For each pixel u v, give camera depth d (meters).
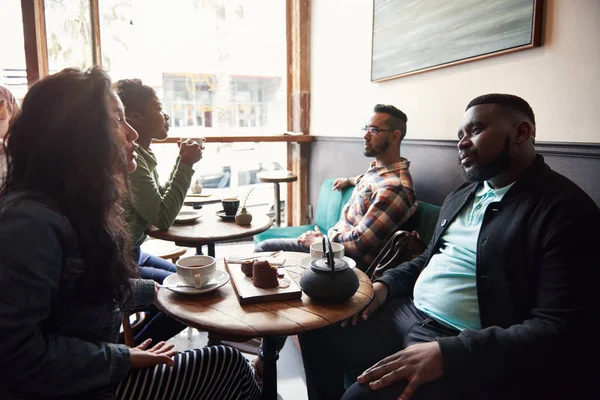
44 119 0.76
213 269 1.18
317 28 3.42
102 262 0.82
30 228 0.71
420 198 2.25
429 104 2.17
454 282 1.26
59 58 2.93
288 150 3.83
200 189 2.62
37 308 0.71
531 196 1.11
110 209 0.86
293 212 3.89
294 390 1.75
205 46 3.38
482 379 1.01
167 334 1.65
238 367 1.08
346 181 2.57
